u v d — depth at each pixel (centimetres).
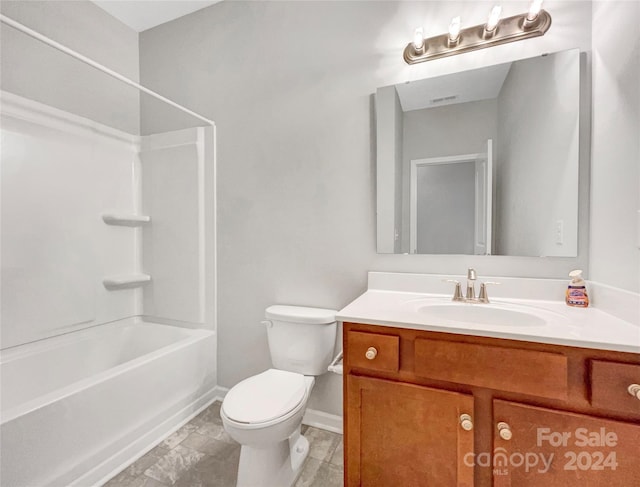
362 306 124
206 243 203
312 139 173
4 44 164
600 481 83
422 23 150
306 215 176
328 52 169
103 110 211
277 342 161
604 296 113
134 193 224
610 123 111
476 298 134
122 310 216
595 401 83
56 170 179
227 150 196
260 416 116
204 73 205
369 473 107
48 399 119
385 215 158
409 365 102
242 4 192
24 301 165
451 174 146
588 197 126
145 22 221
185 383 179
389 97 155
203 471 140
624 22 104
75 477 125
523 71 134
